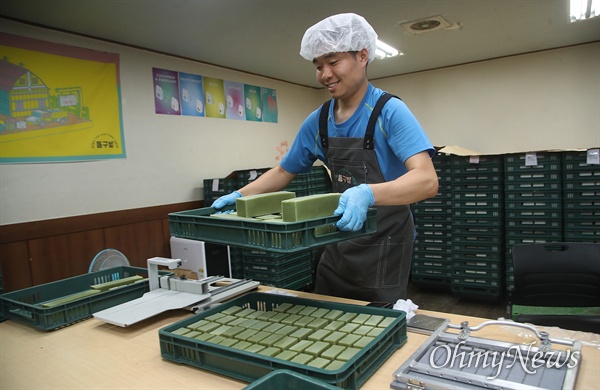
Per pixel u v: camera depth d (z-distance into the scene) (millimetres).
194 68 3621
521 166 3109
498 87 4062
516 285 1875
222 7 2461
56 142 2666
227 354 842
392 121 1177
